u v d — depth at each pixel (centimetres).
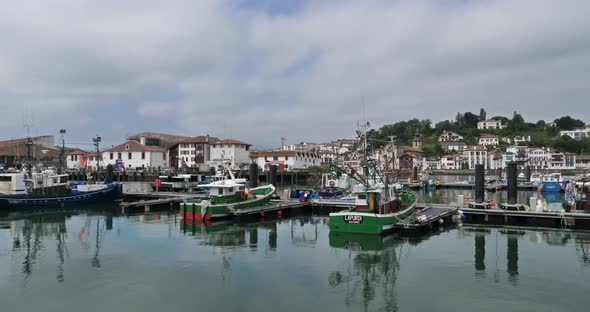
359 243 2566
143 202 4009
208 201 3397
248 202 3628
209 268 2025
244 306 1550
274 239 2697
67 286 1759
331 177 5822
